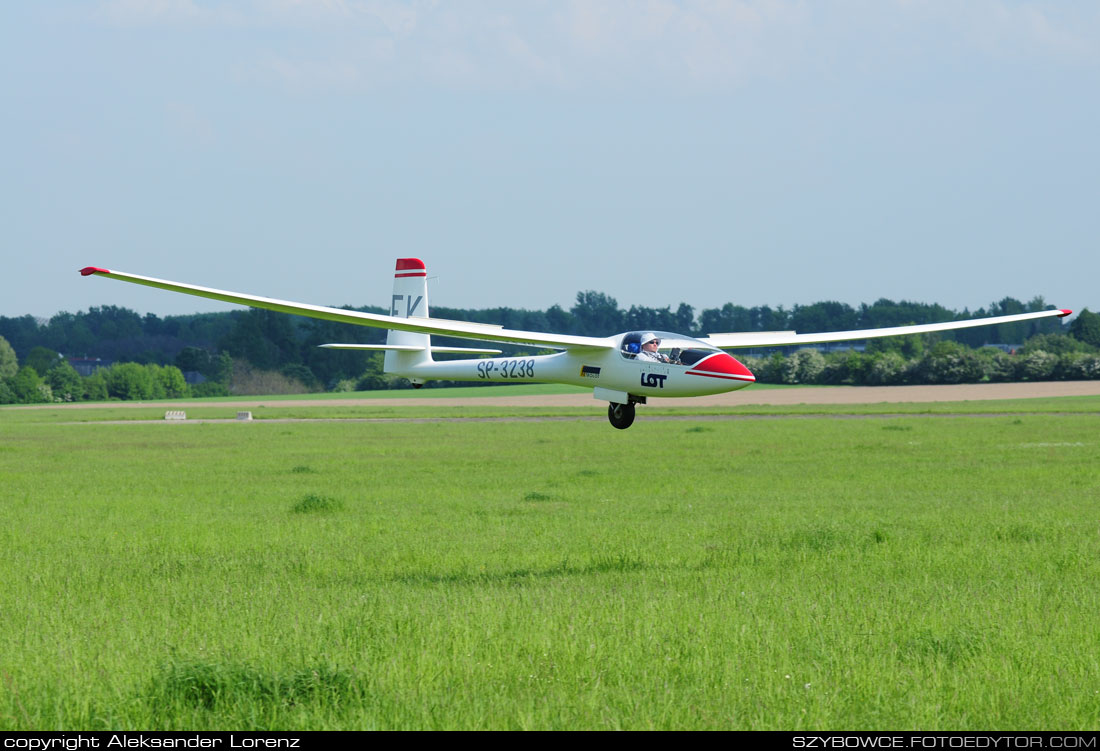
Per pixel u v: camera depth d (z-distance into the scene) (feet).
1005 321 355.15
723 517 209.67
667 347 259.39
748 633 95.61
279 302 244.22
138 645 91.76
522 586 127.85
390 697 75.20
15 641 95.96
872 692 78.43
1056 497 242.17
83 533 194.18
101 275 217.97
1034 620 102.32
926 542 164.35
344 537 182.91
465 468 368.27
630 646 90.02
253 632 96.78
